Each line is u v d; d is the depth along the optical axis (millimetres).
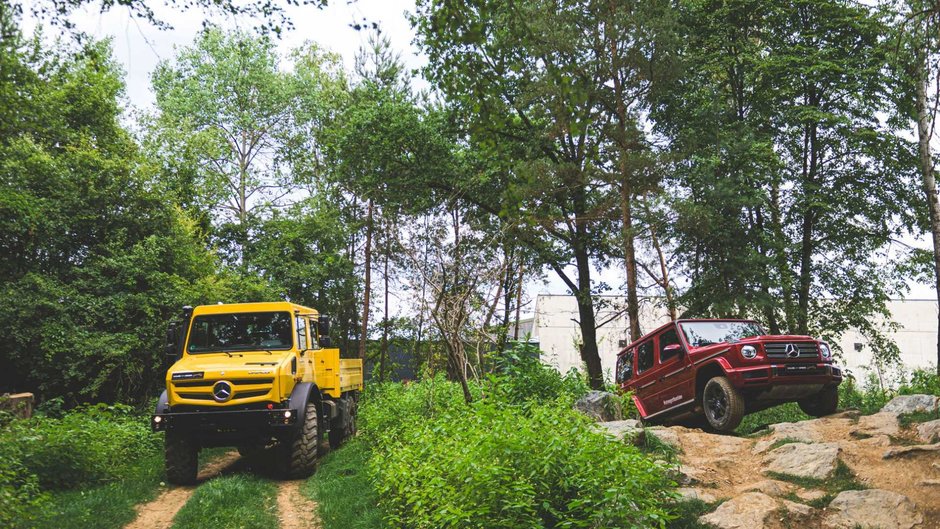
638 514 6164
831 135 24859
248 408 11555
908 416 9680
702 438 10156
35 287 20156
